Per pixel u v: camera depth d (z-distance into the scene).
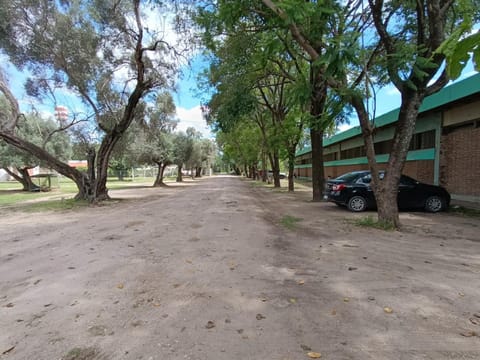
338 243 5.86
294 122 17.17
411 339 2.55
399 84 6.79
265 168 32.81
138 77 13.32
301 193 18.33
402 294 3.46
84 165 65.88
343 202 10.16
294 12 4.94
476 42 1.16
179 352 2.42
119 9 11.87
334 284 3.79
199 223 8.36
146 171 66.00
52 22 11.69
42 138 22.75
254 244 5.89
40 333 2.73
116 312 3.12
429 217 8.66
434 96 11.70
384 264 4.54
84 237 6.77
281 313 3.06
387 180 7.18
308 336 2.63
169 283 3.91
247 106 11.32
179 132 32.03
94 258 5.07
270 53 7.02
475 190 11.19
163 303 3.33
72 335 2.69
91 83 13.57
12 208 12.35
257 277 4.09
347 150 25.22
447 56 1.22
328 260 4.79
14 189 26.75
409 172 14.91
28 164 22.84
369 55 7.91
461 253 5.07
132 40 12.77
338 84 6.86
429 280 3.87
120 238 6.59
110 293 3.61
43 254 5.38
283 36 6.96
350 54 4.77
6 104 17.14
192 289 3.71
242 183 34.00
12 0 10.38
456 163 12.05
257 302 3.32
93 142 17.19
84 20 11.97
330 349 2.43
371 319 2.90
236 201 14.23
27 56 11.84
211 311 3.12
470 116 10.98
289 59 12.54
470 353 2.36
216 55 11.40
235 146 37.62
